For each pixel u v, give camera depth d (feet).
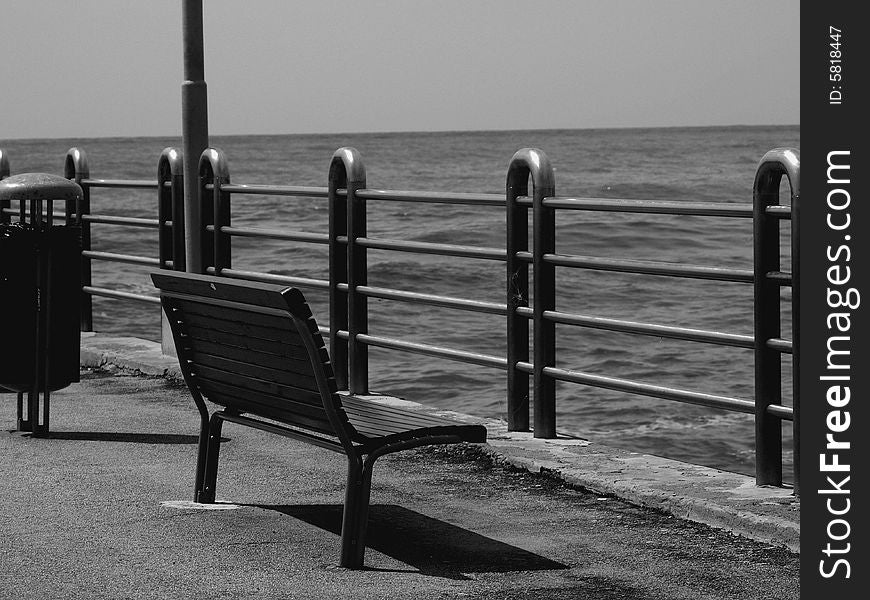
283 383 17.21
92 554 16.87
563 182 299.79
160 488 20.45
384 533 17.94
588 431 54.60
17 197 24.07
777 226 18.81
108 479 21.06
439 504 19.51
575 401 60.03
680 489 19.08
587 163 411.95
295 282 29.55
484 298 98.94
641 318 86.33
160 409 27.22
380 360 69.10
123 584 15.60
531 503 19.49
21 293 24.34
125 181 36.68
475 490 20.30
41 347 24.57
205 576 15.92
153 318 86.33
